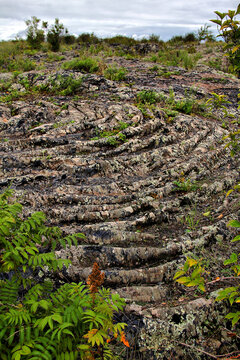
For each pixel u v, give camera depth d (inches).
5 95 285.0
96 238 127.9
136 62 468.4
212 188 162.9
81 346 67.0
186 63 458.3
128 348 87.9
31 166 174.6
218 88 347.9
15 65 418.9
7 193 90.8
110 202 151.2
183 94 304.0
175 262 117.6
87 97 276.5
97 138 203.2
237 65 87.4
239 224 77.2
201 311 97.5
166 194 159.6
